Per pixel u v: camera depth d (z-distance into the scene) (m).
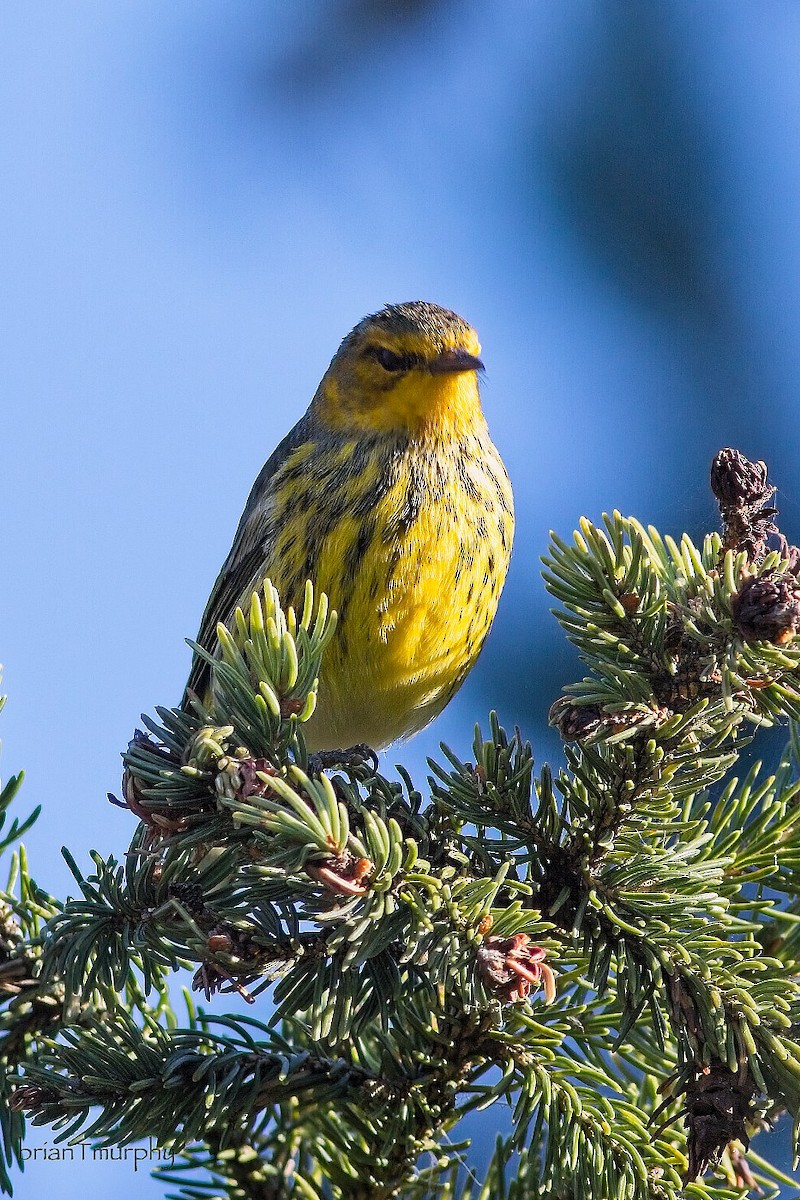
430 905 3.88
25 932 3.91
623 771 3.90
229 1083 3.90
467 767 3.91
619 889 3.90
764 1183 3.92
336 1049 3.91
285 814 3.88
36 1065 3.90
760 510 3.90
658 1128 3.90
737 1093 3.88
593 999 3.91
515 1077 3.90
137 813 3.89
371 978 3.89
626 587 3.89
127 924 3.90
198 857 3.90
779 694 3.89
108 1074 3.90
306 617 3.90
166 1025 3.92
